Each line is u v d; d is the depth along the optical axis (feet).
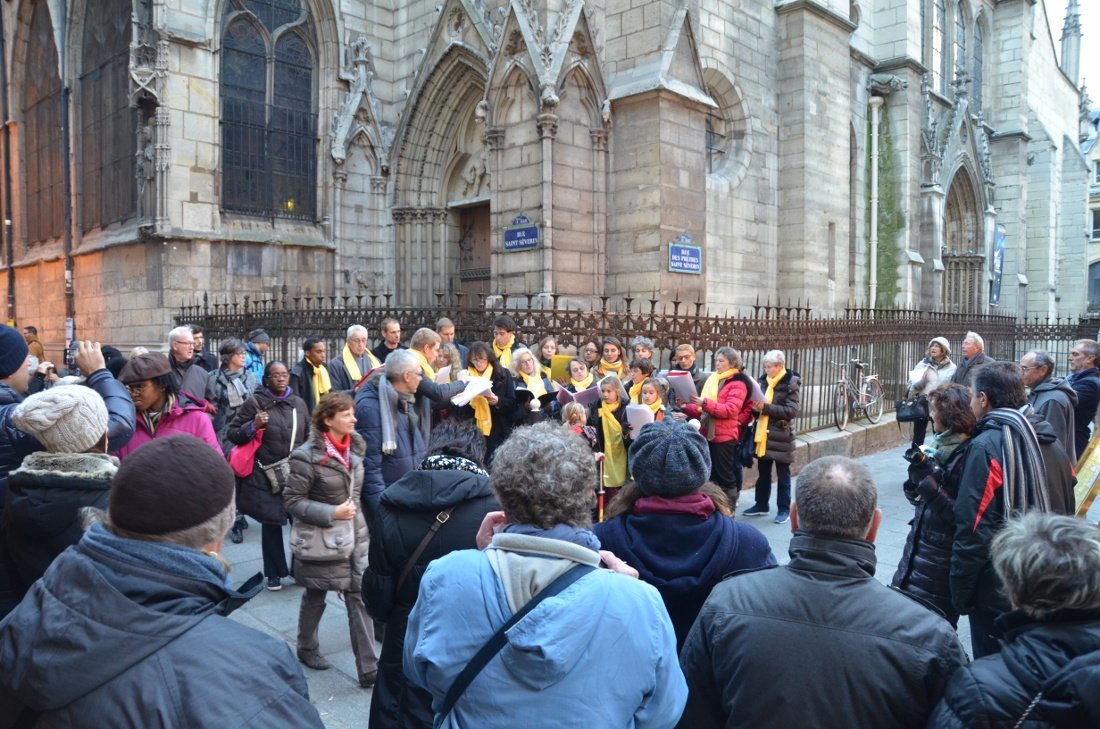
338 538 14.82
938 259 74.08
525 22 41.98
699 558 8.75
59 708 4.89
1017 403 13.08
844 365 42.78
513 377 26.61
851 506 7.41
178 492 5.55
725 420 24.45
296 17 55.83
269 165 54.60
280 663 5.42
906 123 70.28
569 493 6.74
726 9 51.96
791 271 56.80
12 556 8.75
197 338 30.09
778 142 57.31
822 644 6.86
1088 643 6.07
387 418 17.28
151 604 5.21
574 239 42.47
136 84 47.83
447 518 10.02
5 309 74.90
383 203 58.70
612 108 43.68
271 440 20.01
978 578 11.76
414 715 9.77
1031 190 103.04
